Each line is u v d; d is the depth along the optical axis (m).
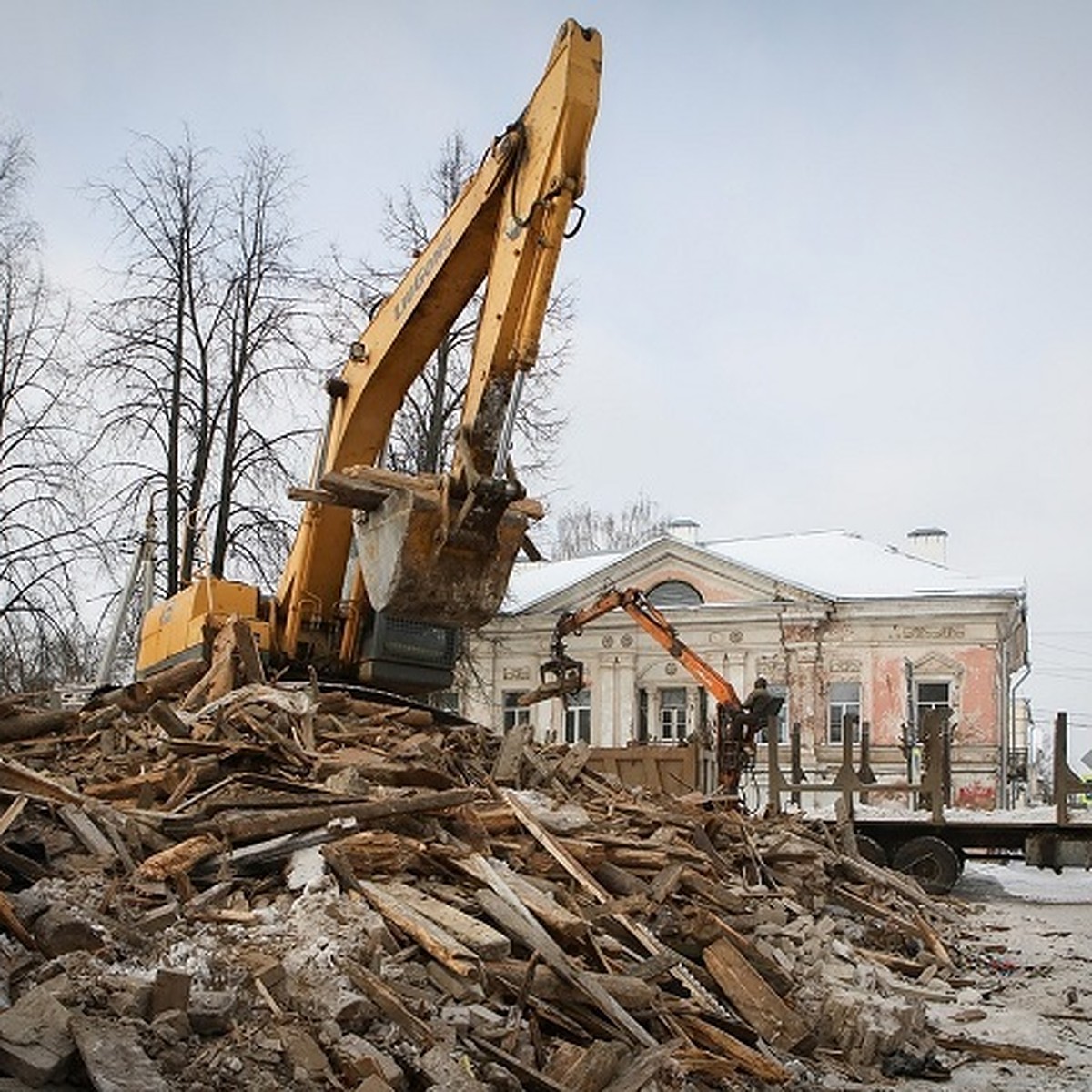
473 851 7.47
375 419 10.96
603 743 38.75
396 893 6.63
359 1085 4.74
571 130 8.41
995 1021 8.72
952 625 36.38
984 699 35.81
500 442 8.30
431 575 8.40
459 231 9.57
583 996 6.08
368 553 8.73
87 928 5.32
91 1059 4.25
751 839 11.59
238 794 7.63
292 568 11.80
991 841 17.34
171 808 7.47
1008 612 36.03
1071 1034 8.42
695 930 7.68
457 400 25.80
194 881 6.57
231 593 12.18
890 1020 7.52
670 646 18.45
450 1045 5.29
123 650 20.19
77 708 10.35
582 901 7.55
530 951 6.43
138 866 6.52
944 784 17.81
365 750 9.20
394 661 11.45
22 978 4.98
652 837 9.80
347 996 5.32
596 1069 5.44
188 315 25.73
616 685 39.03
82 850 6.67
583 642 39.59
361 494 8.57
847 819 16.20
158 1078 4.27
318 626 11.66
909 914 12.45
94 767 8.75
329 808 7.18
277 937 5.93
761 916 8.94
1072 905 16.31
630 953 7.00
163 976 4.84
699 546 39.00
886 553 41.75
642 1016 6.31
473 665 34.16
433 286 9.99
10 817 6.66
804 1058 7.09
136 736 9.26
